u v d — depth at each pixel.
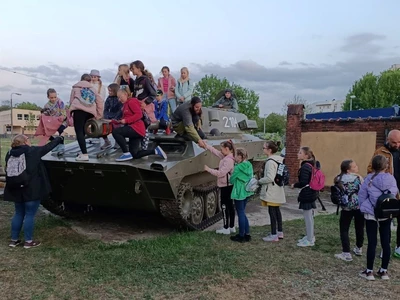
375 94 47.97
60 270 5.42
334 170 13.58
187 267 5.52
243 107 53.19
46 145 6.58
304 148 6.61
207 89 52.84
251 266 5.63
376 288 5.01
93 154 7.36
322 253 6.32
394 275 5.46
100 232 7.70
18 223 6.43
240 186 6.75
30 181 6.25
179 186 7.14
